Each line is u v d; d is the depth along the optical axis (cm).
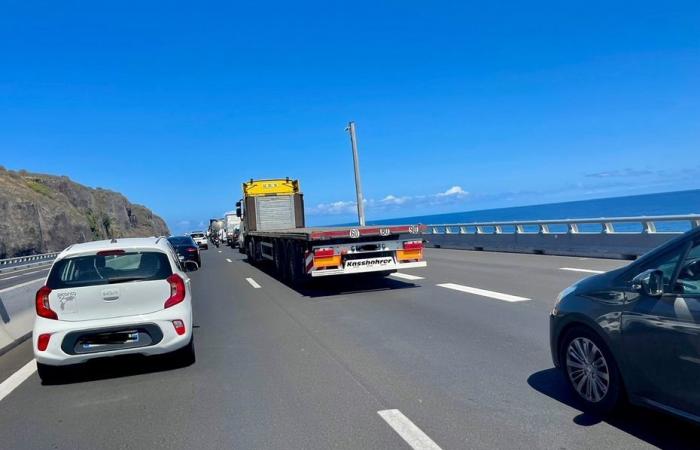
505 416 467
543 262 1688
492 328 802
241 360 702
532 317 864
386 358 671
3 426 504
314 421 477
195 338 856
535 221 2039
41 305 629
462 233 2608
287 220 2448
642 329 404
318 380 596
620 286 438
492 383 555
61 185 10219
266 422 481
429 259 2066
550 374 575
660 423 436
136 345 638
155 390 595
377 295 1207
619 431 425
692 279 390
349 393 548
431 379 579
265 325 932
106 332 632
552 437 420
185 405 539
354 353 705
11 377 679
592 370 462
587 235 1784
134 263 660
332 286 1423
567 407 479
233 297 1325
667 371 387
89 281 640
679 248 406
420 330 817
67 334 621
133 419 507
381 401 520
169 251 699
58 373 684
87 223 9562
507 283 1254
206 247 4753
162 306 652
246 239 2566
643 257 430
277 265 1723
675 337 379
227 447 432
